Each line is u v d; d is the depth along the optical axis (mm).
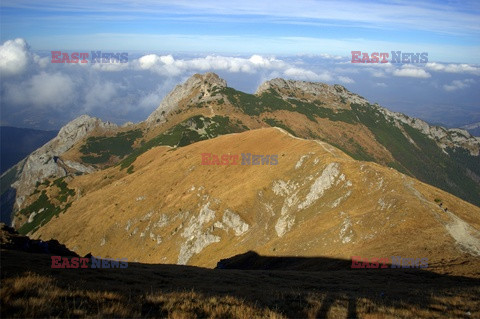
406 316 16406
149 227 117812
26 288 14516
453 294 23781
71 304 13992
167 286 25438
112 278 26359
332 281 36531
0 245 37938
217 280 32969
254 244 79875
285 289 28172
